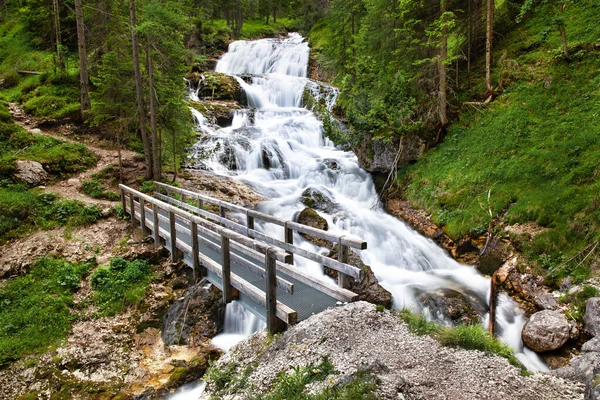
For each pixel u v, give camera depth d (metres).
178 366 7.39
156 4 12.93
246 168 17.59
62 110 17.84
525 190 11.08
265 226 12.59
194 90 24.30
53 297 9.24
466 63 17.83
